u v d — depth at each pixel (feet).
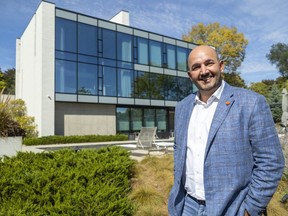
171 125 77.82
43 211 8.23
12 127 19.71
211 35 111.34
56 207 8.20
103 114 61.87
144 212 12.14
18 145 19.22
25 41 72.08
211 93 6.05
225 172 5.19
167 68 73.26
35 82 58.18
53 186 9.91
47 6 54.49
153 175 18.43
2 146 18.69
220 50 109.91
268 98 100.17
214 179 5.30
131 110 67.62
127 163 15.97
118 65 63.98
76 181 10.55
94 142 55.01
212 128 5.43
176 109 7.11
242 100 5.34
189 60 6.16
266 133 5.07
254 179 5.15
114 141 57.82
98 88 60.23
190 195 6.31
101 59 61.31
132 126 67.36
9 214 7.47
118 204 9.11
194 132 6.15
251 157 5.26
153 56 70.69
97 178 11.71
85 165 13.44
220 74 6.02
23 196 9.16
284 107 33.88
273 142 5.05
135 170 17.58
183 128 6.48
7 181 9.77
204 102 6.24
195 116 6.33
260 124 5.09
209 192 5.34
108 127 62.39
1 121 19.19
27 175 10.59
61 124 55.98
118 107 65.36
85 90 58.29
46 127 52.70
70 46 56.95
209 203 5.29
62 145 47.42
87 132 59.16
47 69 53.57
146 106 70.33
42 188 9.73
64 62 55.93
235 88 5.78
